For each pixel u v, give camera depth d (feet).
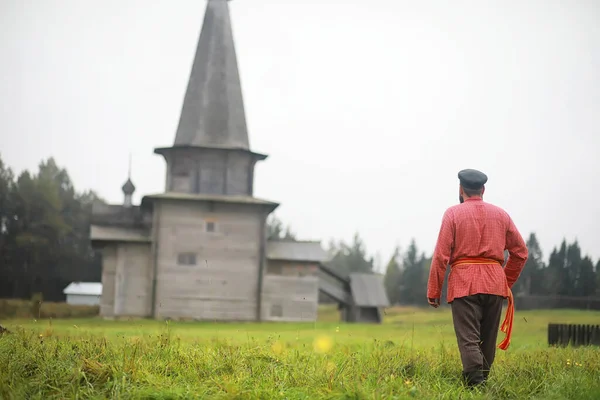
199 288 195.62
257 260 198.39
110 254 196.95
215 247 197.06
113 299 195.11
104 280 195.52
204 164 205.36
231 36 214.28
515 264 30.35
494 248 29.27
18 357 29.07
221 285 196.54
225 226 198.08
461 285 29.07
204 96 208.85
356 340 59.52
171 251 195.52
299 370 29.12
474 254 29.30
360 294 213.87
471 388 27.50
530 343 60.80
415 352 37.37
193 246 196.54
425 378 28.76
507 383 27.94
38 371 27.12
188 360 30.42
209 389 25.31
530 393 26.94
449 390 26.08
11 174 336.49
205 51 211.41
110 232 197.77
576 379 27.02
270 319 197.36
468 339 28.66
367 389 24.66
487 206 29.86
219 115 208.23
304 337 67.62
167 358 30.83
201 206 197.57
